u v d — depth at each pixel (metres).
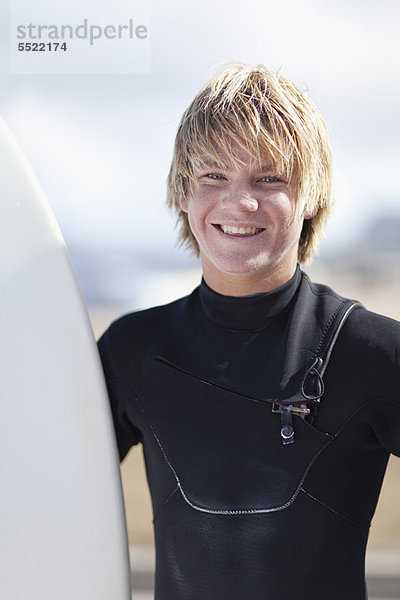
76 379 1.54
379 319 1.42
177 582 1.41
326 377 1.38
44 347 1.53
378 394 1.36
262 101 1.35
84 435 1.51
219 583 1.36
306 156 1.38
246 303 1.42
